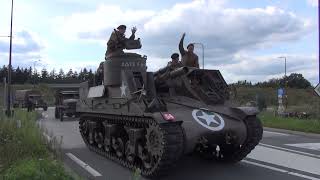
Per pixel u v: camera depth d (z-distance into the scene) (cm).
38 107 6103
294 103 5531
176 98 1177
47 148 1334
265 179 1042
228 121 1123
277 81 8225
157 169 1012
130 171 1154
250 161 1288
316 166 1207
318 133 2138
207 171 1145
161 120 995
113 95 1305
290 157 1361
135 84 1182
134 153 1131
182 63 1329
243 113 1152
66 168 1085
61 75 12444
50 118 3812
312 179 1044
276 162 1270
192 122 1070
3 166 961
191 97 1182
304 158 1341
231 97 1238
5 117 1697
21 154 1155
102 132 1460
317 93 2222
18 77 12031
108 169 1184
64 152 1482
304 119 2591
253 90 6519
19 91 7131
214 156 1282
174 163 1021
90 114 1536
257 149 1534
